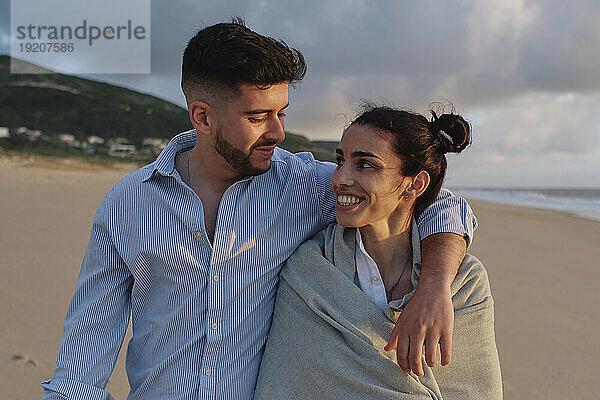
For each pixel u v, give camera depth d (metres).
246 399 2.04
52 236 7.52
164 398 2.02
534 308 5.73
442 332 1.72
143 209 2.03
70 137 42.19
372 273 2.01
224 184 2.08
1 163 24.23
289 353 2.00
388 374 1.85
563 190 76.69
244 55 1.86
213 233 2.06
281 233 2.11
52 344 4.07
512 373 4.16
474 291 1.97
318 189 2.18
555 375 4.13
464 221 2.05
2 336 4.13
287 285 2.08
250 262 2.05
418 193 1.96
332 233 2.08
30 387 3.46
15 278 5.46
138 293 2.09
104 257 2.07
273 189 2.12
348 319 1.93
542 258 8.59
